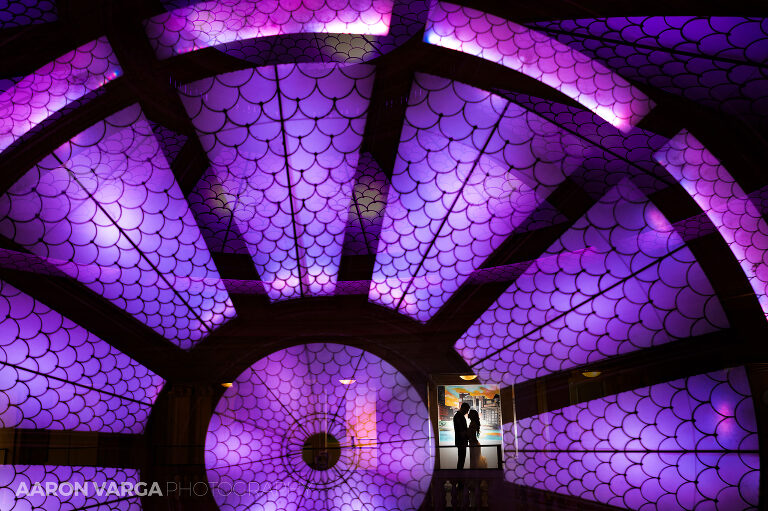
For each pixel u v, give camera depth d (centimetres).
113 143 593
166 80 550
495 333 768
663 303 682
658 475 633
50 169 597
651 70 527
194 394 759
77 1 469
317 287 791
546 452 707
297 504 586
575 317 738
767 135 539
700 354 670
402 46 559
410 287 778
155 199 663
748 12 458
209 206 693
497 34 528
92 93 544
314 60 563
